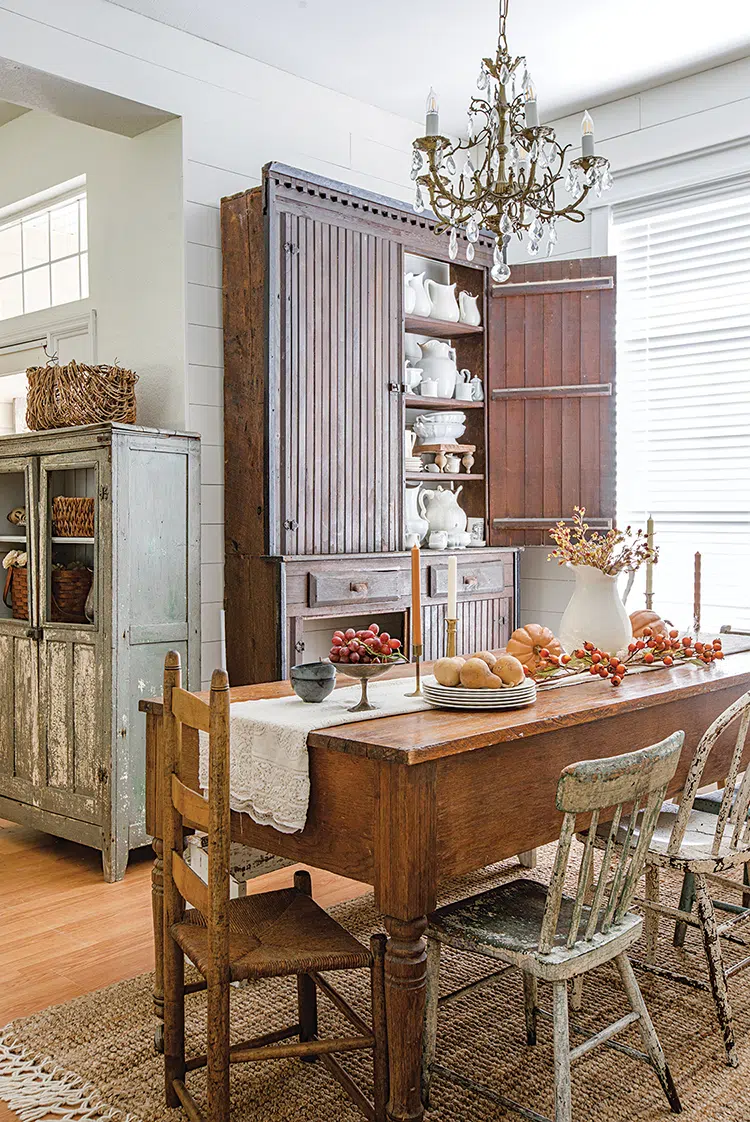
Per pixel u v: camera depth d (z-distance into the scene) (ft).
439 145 8.77
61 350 15.75
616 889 6.61
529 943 6.40
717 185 14.90
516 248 17.31
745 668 9.64
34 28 11.68
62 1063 7.56
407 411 16.33
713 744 8.57
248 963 6.08
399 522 14.67
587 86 15.29
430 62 14.29
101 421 12.32
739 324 14.85
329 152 15.26
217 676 5.99
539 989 8.78
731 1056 7.53
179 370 13.25
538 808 7.21
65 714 12.26
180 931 6.68
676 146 15.20
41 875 11.95
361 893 11.10
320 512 13.50
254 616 13.12
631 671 9.39
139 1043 7.86
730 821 9.11
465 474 16.15
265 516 12.91
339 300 13.70
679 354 15.56
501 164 8.82
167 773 6.93
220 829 5.98
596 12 12.76
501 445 16.20
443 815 6.37
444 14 12.76
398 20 12.94
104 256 14.57
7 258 17.19
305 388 13.25
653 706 8.45
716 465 15.19
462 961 9.40
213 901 5.97
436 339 16.80
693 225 15.28
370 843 6.38
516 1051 7.70
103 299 14.62
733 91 14.55
